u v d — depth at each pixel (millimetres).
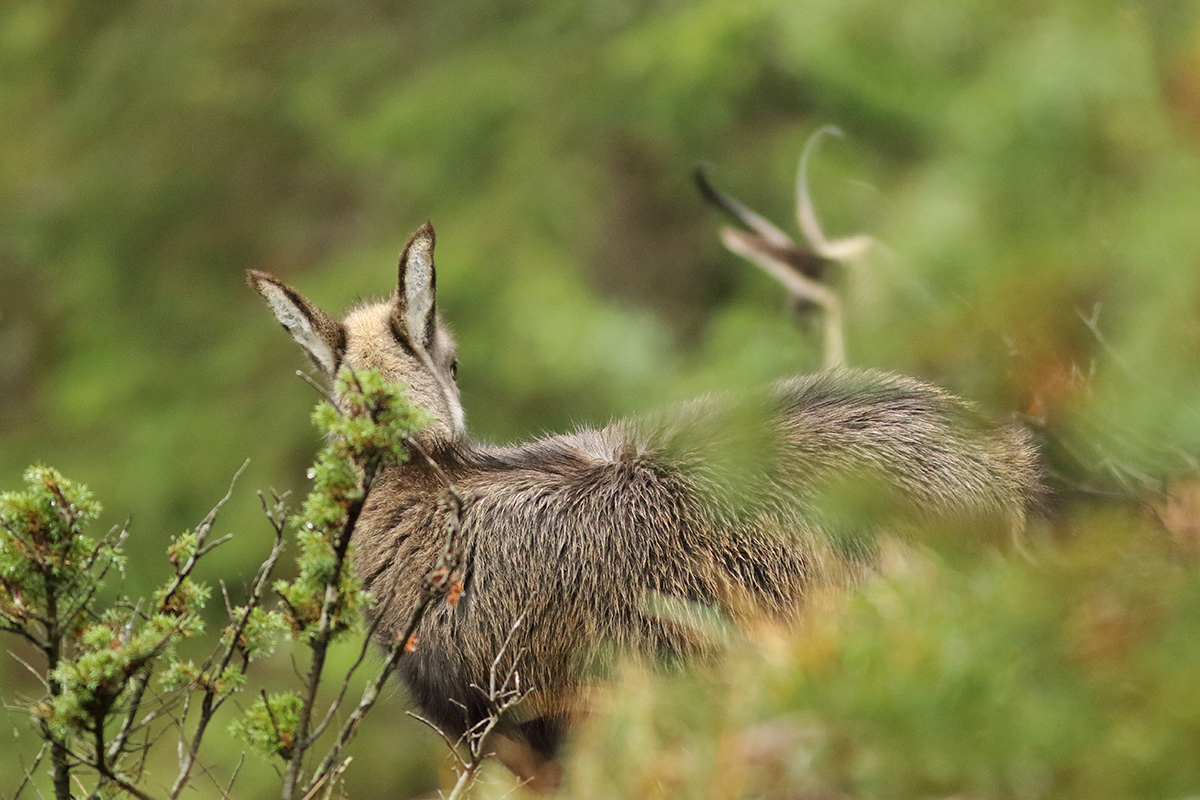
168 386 24281
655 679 7531
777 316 20281
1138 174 6629
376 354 8930
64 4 29125
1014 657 5508
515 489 8688
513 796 7766
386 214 25125
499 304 22578
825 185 17766
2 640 16172
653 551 8359
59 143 27625
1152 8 7465
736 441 8406
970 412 8562
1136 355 6117
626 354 21703
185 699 7086
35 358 25938
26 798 13273
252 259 26203
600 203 23891
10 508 6832
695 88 22766
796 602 8094
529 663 8453
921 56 12695
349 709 17000
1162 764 4867
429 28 27125
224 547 21594
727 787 5613
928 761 5270
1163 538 6055
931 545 7645
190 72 27578
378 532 8844
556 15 25875
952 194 7559
